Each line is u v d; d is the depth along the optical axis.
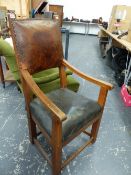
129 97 1.93
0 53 1.43
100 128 1.60
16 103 1.88
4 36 1.99
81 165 1.24
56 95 1.21
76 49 4.20
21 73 1.04
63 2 5.57
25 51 1.04
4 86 2.13
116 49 2.92
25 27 1.04
